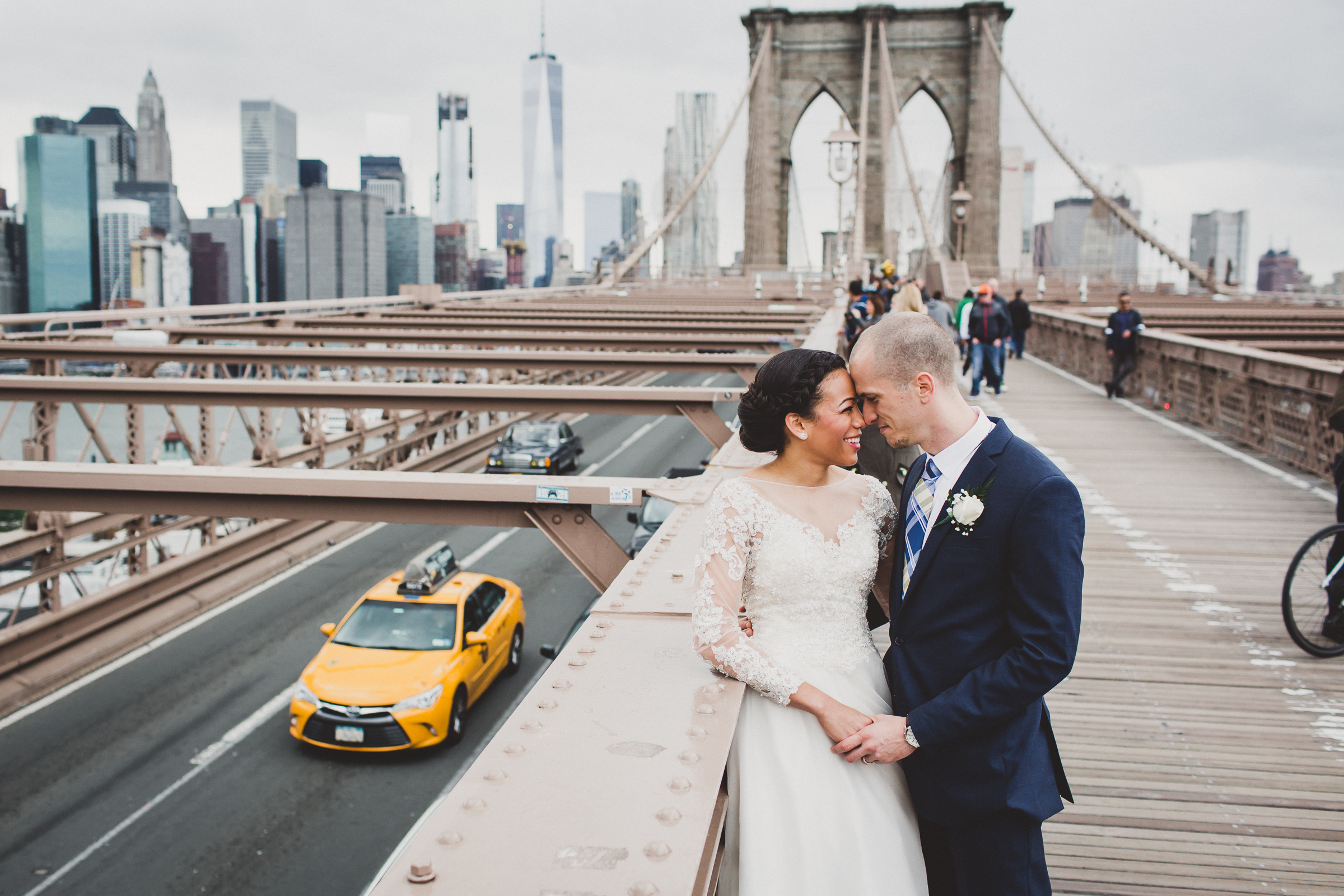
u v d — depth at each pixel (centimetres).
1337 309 3672
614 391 805
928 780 211
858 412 215
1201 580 642
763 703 208
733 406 3431
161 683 1223
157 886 798
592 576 449
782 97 7638
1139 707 452
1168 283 5131
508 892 119
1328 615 511
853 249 5988
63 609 1268
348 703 998
